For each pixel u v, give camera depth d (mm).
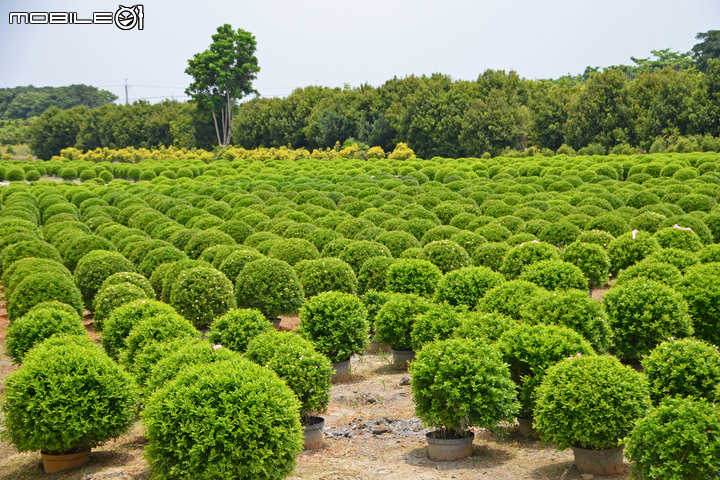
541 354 7793
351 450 8070
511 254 14148
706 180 29906
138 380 8688
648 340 9688
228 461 6090
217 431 6125
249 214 24109
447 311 10086
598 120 64500
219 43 87688
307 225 20297
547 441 7391
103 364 7812
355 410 9641
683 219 18016
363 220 20391
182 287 13391
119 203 33062
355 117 80812
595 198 23594
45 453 7863
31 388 7496
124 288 13281
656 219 18969
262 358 8391
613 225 18656
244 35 89562
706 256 13117
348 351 10867
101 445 8102
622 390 6562
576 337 8016
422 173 45094
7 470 8180
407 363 11648
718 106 58438
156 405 6359
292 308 13727
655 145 56594
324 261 14023
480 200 27891
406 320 11125
